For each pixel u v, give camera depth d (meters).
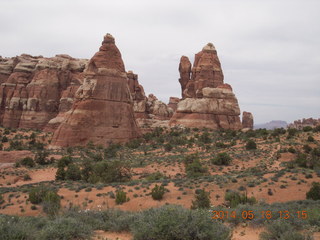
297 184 29.70
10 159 61.09
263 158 52.41
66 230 9.96
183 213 9.77
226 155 50.56
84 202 25.92
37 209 24.23
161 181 33.66
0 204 26.58
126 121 88.31
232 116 115.00
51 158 61.19
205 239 9.05
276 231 11.12
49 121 115.25
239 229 13.24
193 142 79.75
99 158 59.22
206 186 30.08
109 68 88.25
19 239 9.45
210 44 133.12
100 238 10.79
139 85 142.75
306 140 63.12
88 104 83.62
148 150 72.19
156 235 9.16
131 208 24.47
